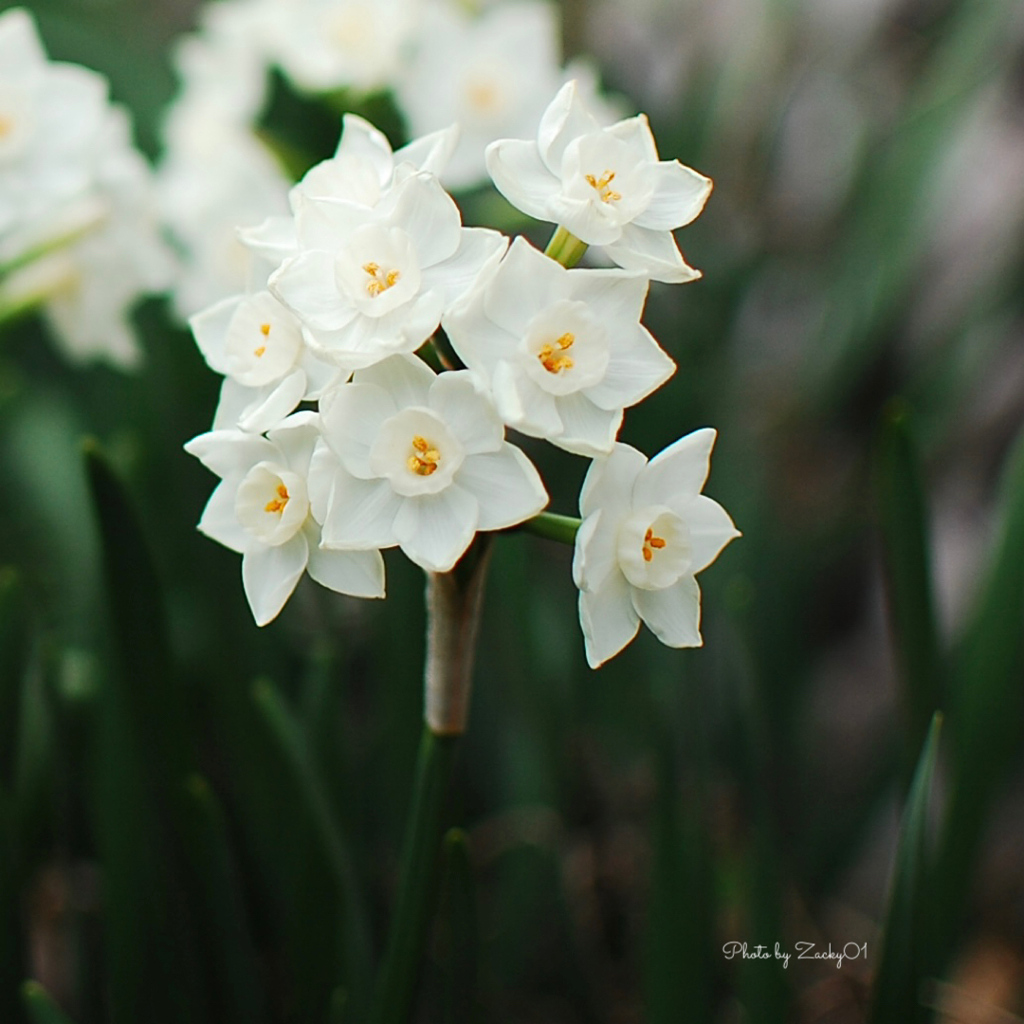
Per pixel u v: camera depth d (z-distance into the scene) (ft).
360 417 1.73
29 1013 2.05
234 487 1.78
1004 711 2.16
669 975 2.11
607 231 1.75
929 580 2.07
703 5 4.43
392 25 2.80
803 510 3.87
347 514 1.74
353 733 2.96
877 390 4.15
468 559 1.78
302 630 3.06
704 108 3.61
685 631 1.77
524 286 1.73
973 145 3.81
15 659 2.09
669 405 3.01
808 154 4.42
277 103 3.01
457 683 1.81
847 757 3.61
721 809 2.81
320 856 2.03
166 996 2.06
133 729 1.97
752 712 2.20
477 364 1.72
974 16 3.52
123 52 3.55
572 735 2.88
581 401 1.74
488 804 2.93
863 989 2.70
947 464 3.87
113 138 2.47
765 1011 2.17
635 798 2.97
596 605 1.76
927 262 3.96
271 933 2.29
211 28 3.12
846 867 3.03
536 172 1.77
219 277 2.75
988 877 3.28
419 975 1.88
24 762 2.31
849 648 3.92
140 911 2.06
